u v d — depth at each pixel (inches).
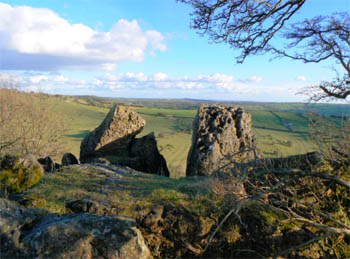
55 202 214.7
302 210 226.8
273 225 200.2
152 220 202.2
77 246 138.1
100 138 439.8
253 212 210.4
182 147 2320.4
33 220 157.3
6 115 609.0
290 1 274.1
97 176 291.1
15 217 150.4
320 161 229.8
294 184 236.4
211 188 238.8
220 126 384.5
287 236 198.2
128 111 454.3
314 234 200.4
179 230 198.8
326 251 195.8
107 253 140.4
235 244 195.5
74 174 294.5
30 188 243.4
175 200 226.2
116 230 152.9
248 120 402.9
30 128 643.5
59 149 739.4
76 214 166.9
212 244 194.9
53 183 259.8
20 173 247.1
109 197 229.8
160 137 2672.2
